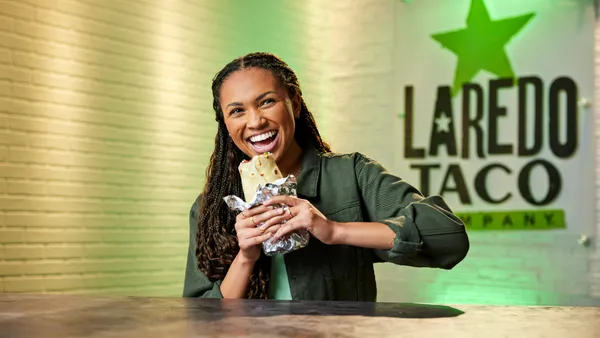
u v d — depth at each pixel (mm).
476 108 4930
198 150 4930
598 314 914
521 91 4789
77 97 4312
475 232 4906
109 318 814
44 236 4160
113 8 4484
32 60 4113
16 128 4047
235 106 1522
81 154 4328
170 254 4793
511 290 4785
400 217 1435
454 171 4977
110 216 4477
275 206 1397
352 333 696
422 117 5117
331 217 1576
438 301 5000
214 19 5004
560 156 4676
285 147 1542
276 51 5336
